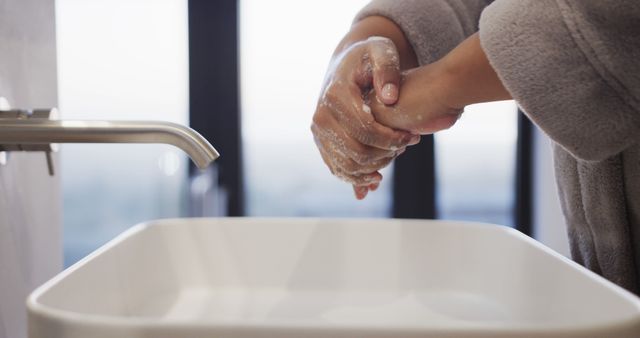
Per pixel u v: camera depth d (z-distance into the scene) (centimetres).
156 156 157
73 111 154
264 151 169
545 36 34
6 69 43
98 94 155
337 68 49
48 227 53
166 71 159
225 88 163
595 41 33
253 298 53
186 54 161
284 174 170
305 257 55
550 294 42
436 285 53
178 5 159
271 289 54
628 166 44
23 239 47
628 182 45
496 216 172
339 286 54
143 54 157
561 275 41
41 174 51
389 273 54
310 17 161
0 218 43
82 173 157
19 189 47
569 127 35
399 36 54
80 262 39
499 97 41
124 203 159
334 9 161
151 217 159
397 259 54
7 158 44
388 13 54
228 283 54
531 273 46
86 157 156
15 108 45
